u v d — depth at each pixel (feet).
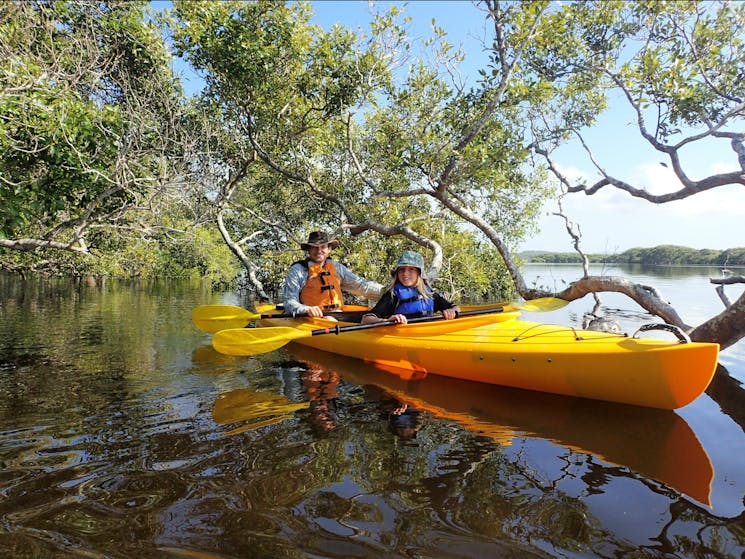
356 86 27.89
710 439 8.25
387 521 5.59
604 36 22.93
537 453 7.64
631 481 6.63
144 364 14.65
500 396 11.01
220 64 27.45
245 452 7.68
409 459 7.39
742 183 16.74
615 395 10.17
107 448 7.86
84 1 21.71
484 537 5.25
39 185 18.47
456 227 40.22
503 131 22.89
